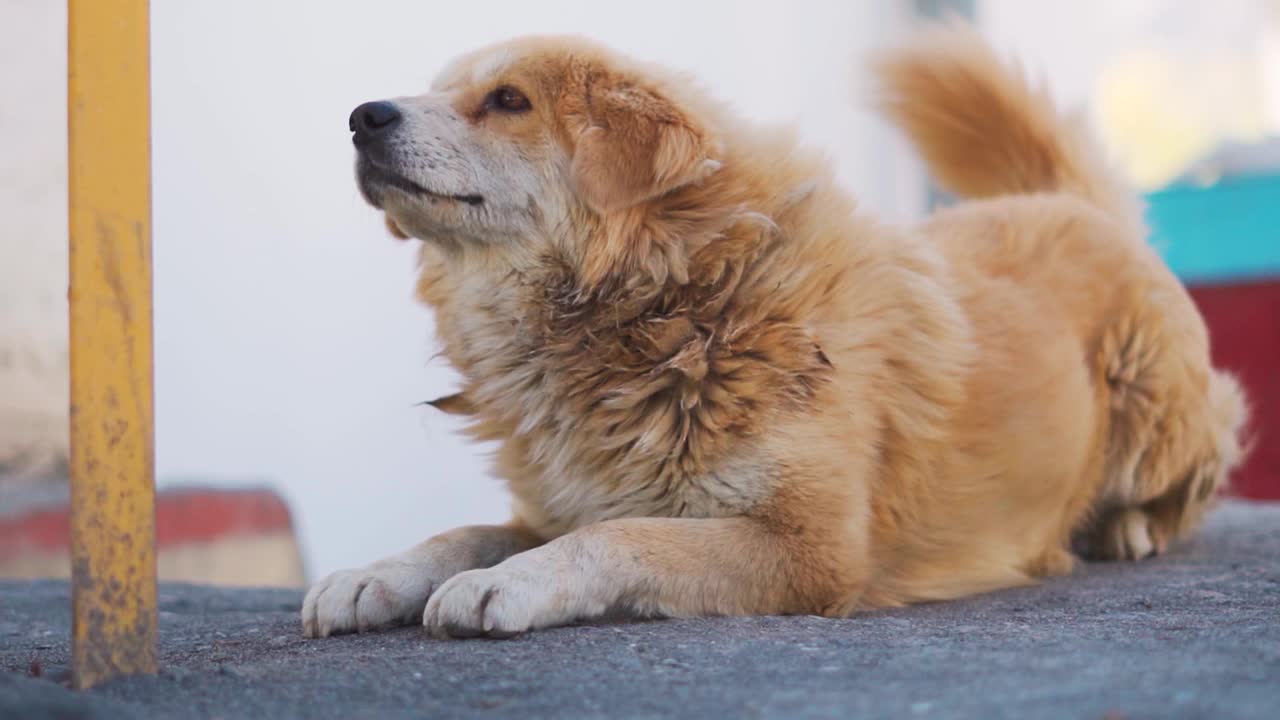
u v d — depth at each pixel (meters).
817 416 3.40
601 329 3.61
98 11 2.43
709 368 3.42
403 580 3.33
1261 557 4.66
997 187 5.65
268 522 7.12
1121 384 4.60
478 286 3.87
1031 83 5.68
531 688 2.42
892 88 5.79
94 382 2.46
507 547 3.69
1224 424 5.00
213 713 2.28
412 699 2.37
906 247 3.99
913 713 2.06
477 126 3.84
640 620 3.21
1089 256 4.64
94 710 2.19
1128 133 12.62
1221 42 13.11
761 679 2.41
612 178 3.59
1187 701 2.04
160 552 6.69
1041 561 4.39
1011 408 4.02
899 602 3.73
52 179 7.33
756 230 3.55
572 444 3.63
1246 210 9.15
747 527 3.35
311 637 3.23
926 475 3.76
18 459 7.01
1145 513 4.88
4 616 4.18
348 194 7.87
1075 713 1.99
